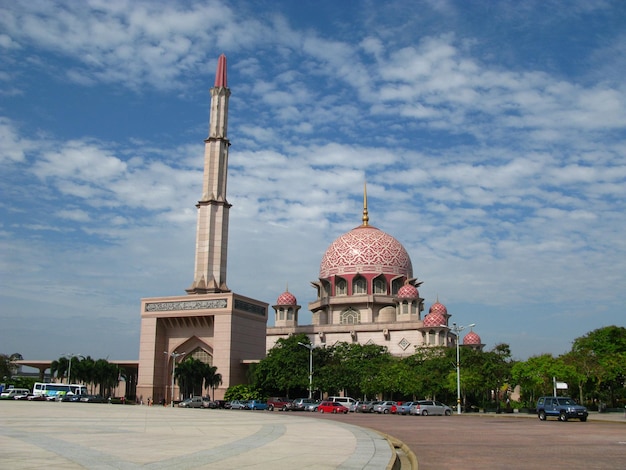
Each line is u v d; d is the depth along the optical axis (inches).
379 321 4990.2
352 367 4106.8
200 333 4439.0
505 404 4050.2
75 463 807.7
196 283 4429.1
